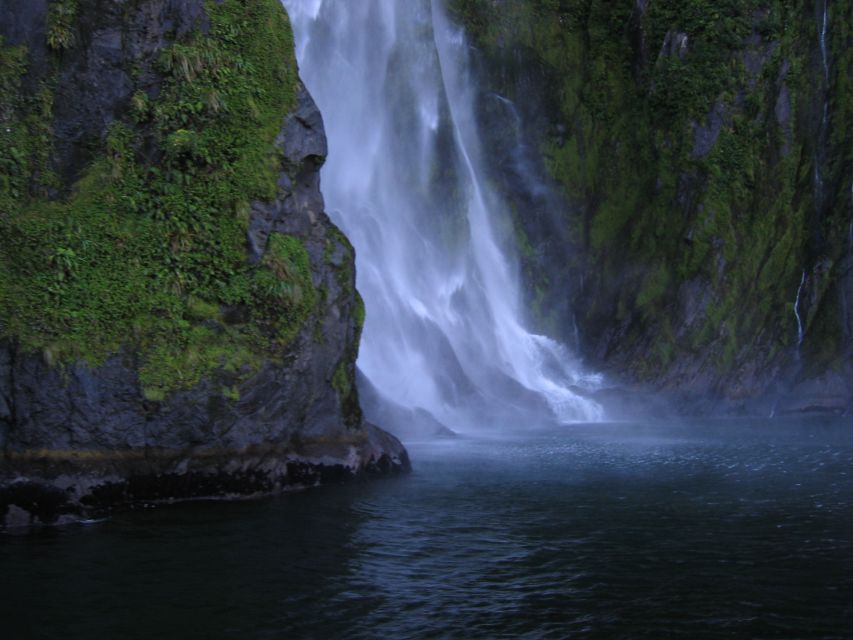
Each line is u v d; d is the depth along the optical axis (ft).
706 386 98.84
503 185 110.32
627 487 43.52
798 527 33.73
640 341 101.35
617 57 114.21
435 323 87.30
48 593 24.12
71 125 38.96
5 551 28.40
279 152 42.11
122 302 36.37
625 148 111.24
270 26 43.52
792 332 101.86
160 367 35.96
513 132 112.06
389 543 30.60
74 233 36.78
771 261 101.91
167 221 38.81
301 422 41.78
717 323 99.50
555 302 107.96
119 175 38.78
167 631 21.34
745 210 102.12
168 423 36.01
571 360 104.99
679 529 33.40
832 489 43.21
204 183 39.99
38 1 39.09
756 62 103.86
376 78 93.76
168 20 41.47
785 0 103.86
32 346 33.88
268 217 41.09
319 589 24.98
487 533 32.48
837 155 104.12
